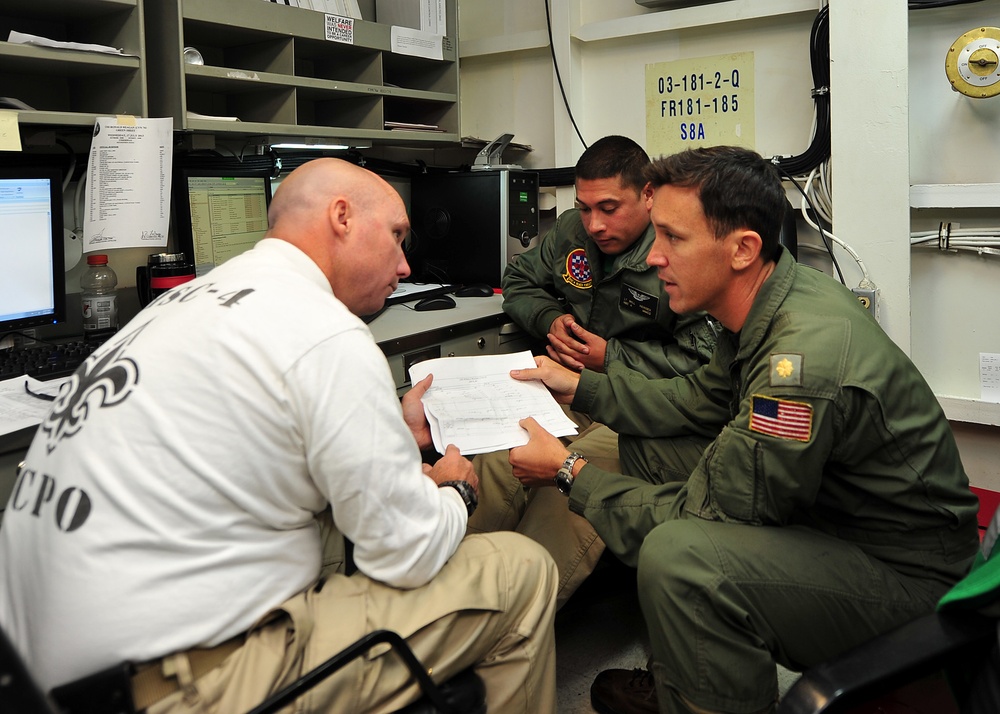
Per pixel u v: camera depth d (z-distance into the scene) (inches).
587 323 83.2
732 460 47.8
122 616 34.6
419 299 89.2
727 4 90.4
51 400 53.0
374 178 49.1
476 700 41.4
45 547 35.7
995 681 34.0
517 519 74.3
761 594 45.7
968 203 79.7
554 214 109.4
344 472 38.2
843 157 82.7
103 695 33.6
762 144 94.1
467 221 95.6
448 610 41.4
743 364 52.6
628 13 99.9
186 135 76.5
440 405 59.0
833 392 45.4
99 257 68.4
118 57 63.9
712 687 46.1
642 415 63.9
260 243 46.2
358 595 41.7
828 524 51.2
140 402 36.5
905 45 78.0
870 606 46.3
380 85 87.3
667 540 48.0
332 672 35.2
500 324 84.7
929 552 48.4
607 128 104.4
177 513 35.9
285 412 37.3
